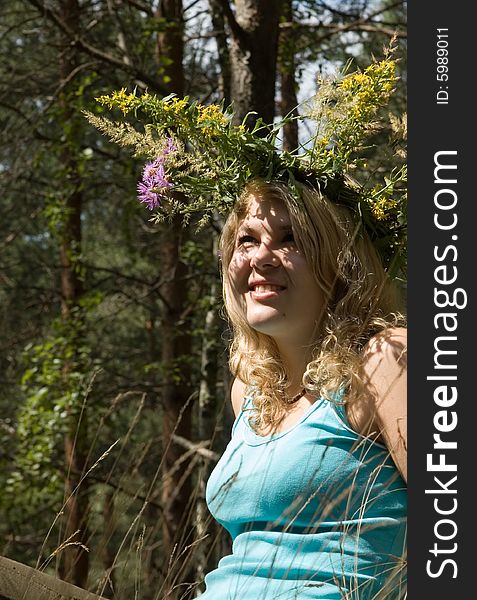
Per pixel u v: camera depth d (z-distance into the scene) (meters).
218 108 2.21
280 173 2.10
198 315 9.43
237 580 1.84
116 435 9.52
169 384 8.95
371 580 1.77
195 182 2.20
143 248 10.03
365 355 1.89
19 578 1.94
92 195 10.23
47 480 8.22
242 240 2.09
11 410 10.56
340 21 8.87
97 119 2.20
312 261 2.01
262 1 4.68
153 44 8.27
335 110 2.16
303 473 1.83
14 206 10.27
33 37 9.66
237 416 2.14
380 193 2.20
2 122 9.32
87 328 9.17
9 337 10.52
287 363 2.07
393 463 1.86
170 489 7.81
